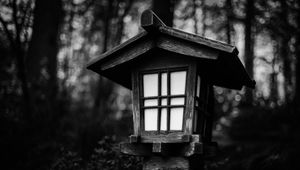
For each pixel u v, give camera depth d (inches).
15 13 308.0
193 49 149.6
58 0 440.5
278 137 487.8
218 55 145.1
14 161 295.3
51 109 378.0
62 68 509.4
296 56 471.2
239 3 396.2
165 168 157.2
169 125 155.6
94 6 485.4
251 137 512.7
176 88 156.9
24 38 342.6
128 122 358.9
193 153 145.6
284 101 562.3
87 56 570.3
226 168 293.7
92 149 273.0
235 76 182.7
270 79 561.3
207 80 177.5
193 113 150.7
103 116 436.8
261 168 293.7
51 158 288.7
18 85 356.8
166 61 160.1
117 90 609.6
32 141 313.1
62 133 343.6
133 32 531.2
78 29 526.9
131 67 167.0
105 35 458.9
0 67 351.9
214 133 547.2
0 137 308.2
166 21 278.1
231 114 584.4
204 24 444.8
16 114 336.5
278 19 371.6
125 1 479.5
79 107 502.0
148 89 162.9
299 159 287.7
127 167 201.8
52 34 433.7
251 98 577.6
